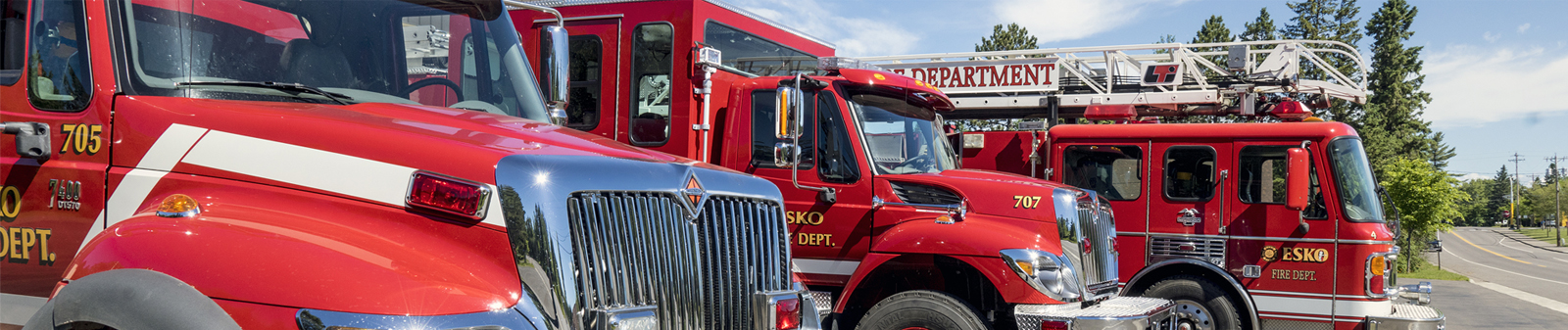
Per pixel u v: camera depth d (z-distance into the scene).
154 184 2.91
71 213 3.08
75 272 2.65
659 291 2.77
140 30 3.23
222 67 3.36
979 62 12.95
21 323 3.19
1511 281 31.61
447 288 2.46
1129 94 12.20
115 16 3.21
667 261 2.81
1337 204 8.50
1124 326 5.41
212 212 2.74
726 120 6.38
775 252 3.27
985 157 10.39
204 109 3.05
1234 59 12.13
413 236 2.62
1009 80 12.84
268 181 2.80
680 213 2.89
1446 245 83.69
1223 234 8.89
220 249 2.52
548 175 2.62
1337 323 8.42
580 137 3.17
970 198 5.79
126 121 3.06
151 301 2.43
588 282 2.61
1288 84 11.84
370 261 2.48
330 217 2.69
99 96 3.12
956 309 5.52
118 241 2.62
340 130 2.85
